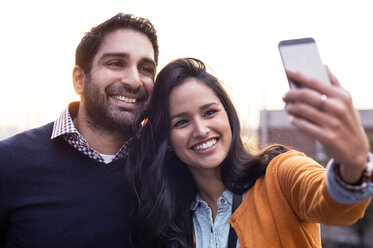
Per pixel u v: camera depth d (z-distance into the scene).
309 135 0.85
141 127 2.16
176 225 1.94
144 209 1.97
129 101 2.09
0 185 1.87
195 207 1.93
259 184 1.78
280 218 1.56
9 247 1.88
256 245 1.59
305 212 1.23
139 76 2.10
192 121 1.84
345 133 0.83
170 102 1.89
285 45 1.05
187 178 2.06
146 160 2.13
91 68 2.10
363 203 0.97
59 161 1.97
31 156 1.95
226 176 1.86
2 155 1.92
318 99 0.82
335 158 0.88
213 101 1.83
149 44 2.17
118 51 2.04
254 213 1.70
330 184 0.97
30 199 1.87
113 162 2.06
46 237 1.82
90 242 1.86
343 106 0.82
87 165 1.99
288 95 0.87
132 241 1.93
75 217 1.87
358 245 15.96
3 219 1.88
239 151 1.92
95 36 2.08
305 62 1.01
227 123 1.86
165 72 1.94
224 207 1.83
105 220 1.91
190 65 1.90
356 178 0.91
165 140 2.00
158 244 1.98
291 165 1.51
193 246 1.88
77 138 1.98
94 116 2.09
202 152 1.80
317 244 1.57
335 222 1.04
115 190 1.99
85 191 1.94
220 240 1.76
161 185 1.99
